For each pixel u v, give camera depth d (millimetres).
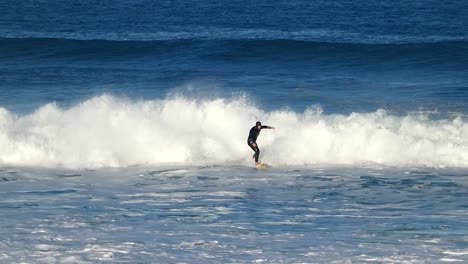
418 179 53125
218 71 98938
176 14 169125
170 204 46188
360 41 131250
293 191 49938
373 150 60281
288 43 110375
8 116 63969
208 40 113188
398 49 108062
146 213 43844
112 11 173375
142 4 187250
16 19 158750
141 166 57969
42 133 60938
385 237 38906
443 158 58969
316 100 79375
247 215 43594
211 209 44969
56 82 88938
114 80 91062
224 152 61062
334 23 156625
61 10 174250
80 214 43281
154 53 110062
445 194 48938
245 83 89812
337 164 58594
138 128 62188
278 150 60625
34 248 36656
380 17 166500
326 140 61094
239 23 155500
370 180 53000
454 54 106688
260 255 36000
